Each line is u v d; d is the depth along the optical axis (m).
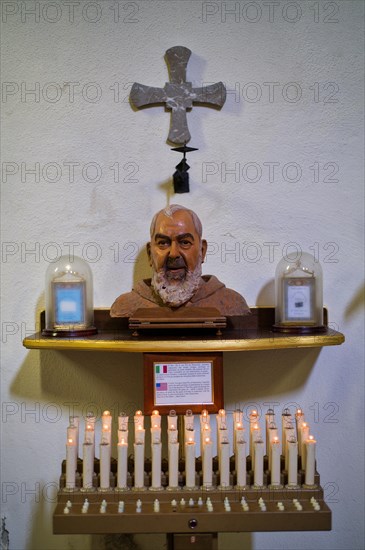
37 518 1.31
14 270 1.31
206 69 1.32
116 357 1.31
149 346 1.10
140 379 1.31
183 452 1.20
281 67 1.32
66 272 1.22
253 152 1.32
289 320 1.19
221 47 1.32
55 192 1.31
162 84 1.31
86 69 1.32
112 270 1.32
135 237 1.32
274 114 1.32
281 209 1.32
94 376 1.31
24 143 1.31
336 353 1.32
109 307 1.31
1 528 1.30
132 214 1.31
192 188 1.31
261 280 1.32
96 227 1.32
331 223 1.32
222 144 1.32
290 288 1.20
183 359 1.15
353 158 1.32
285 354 1.32
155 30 1.31
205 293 1.20
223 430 1.07
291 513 1.00
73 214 1.32
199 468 1.11
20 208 1.31
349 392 1.32
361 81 1.32
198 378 1.15
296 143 1.32
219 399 1.15
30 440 1.32
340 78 1.32
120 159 1.31
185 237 1.15
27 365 1.32
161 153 1.31
